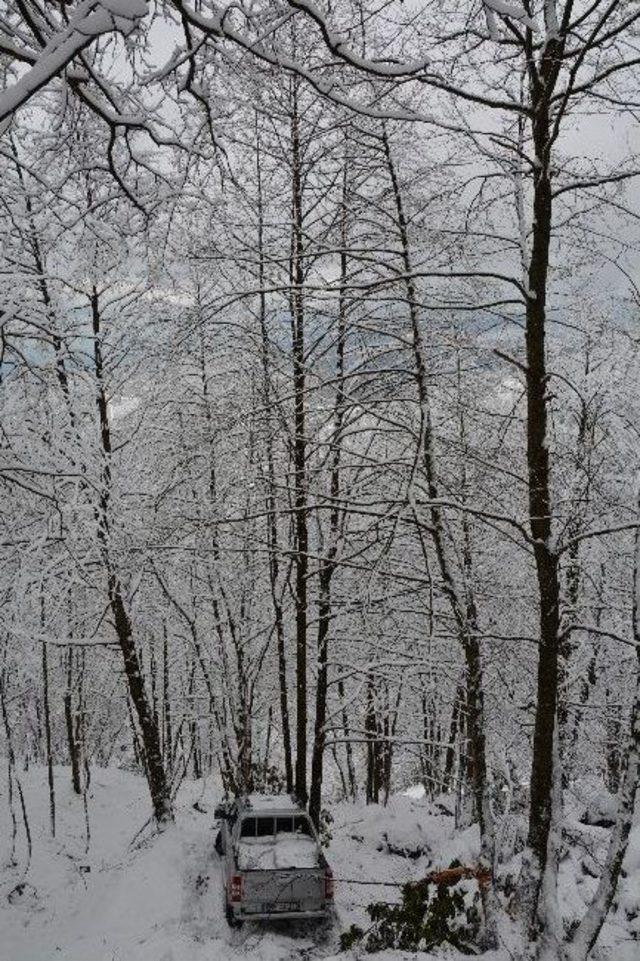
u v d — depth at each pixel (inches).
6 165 262.1
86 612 517.7
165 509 506.3
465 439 411.8
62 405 318.0
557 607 272.1
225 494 503.5
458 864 372.2
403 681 476.4
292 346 451.5
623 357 440.1
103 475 357.1
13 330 303.7
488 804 320.2
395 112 159.2
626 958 300.4
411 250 321.1
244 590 579.2
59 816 582.2
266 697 735.1
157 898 399.5
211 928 381.1
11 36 154.9
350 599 406.3
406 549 447.5
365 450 445.7
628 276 267.7
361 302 376.8
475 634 297.4
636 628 261.4
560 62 230.1
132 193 201.9
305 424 462.0
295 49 347.6
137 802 658.8
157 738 531.2
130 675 524.1
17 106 104.3
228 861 413.1
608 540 452.1
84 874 472.4
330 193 429.1
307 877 369.4
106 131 203.6
